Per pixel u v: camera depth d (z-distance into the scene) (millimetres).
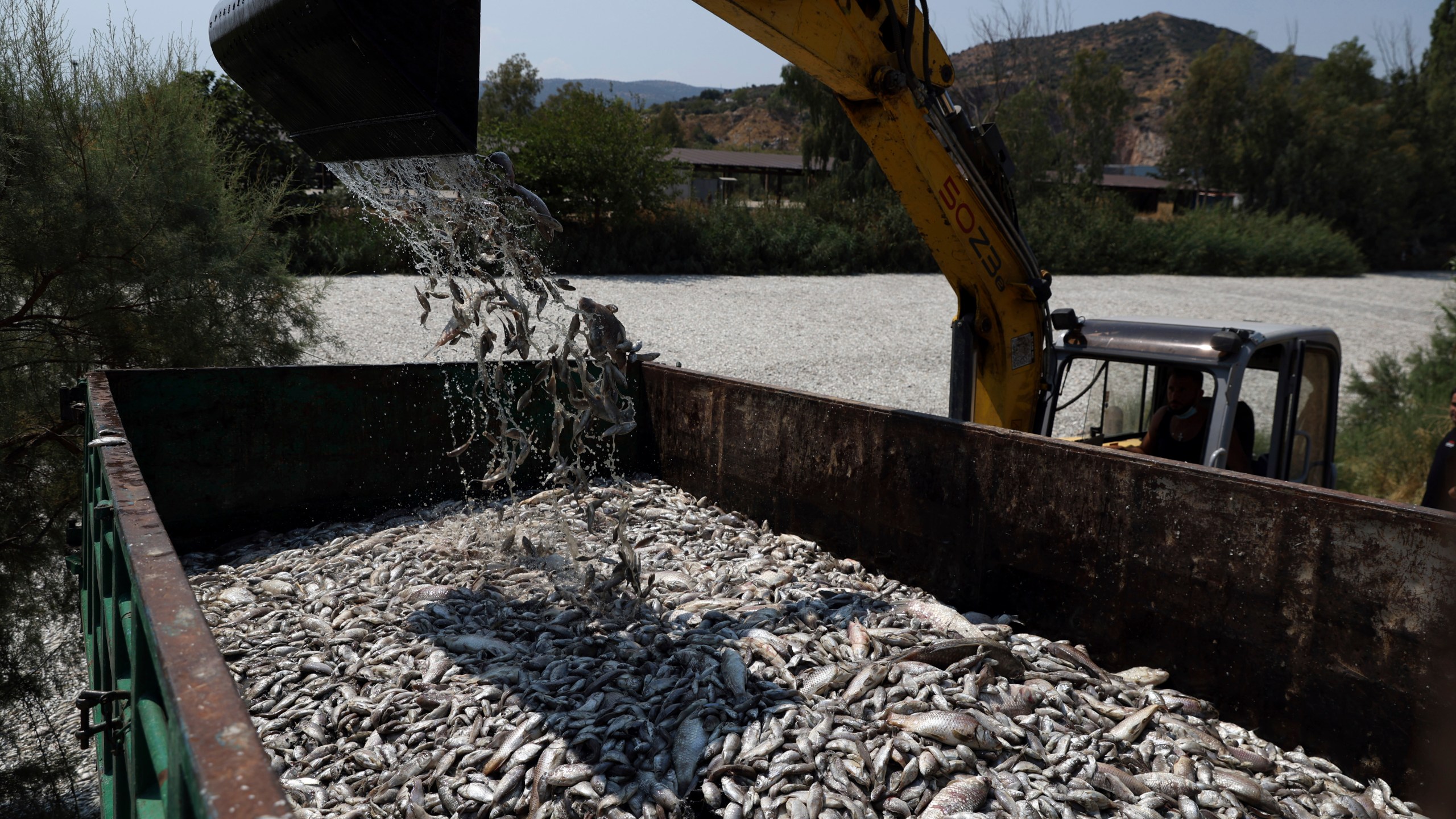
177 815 1144
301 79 3055
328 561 4426
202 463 4695
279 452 4910
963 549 4008
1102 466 3463
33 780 5672
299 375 4922
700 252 25047
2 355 6398
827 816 2490
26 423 6586
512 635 3576
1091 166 44875
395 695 3123
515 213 3744
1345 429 11945
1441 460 5203
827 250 26797
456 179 3469
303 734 2957
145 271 6777
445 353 12188
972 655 3254
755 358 14578
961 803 2510
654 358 4121
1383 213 45438
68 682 6629
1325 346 5125
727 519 5160
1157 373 5336
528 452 4332
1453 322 12109
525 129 23594
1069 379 5344
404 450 5277
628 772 2676
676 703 2982
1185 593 3229
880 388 13062
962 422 4039
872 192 30500
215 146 7422
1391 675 2713
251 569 4395
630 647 3424
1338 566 2834
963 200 4492
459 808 2598
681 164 27688
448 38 2744
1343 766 2834
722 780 2619
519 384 5617
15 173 6191
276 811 915
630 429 3832
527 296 3924
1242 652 3076
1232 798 2701
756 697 2979
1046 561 3672
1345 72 54125
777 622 3674
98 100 6746
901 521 4305
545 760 2686
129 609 1939
